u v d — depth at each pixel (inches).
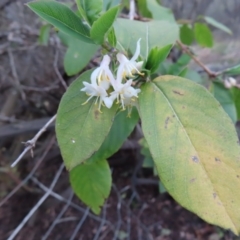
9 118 16.7
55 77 16.6
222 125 4.6
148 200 18.7
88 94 4.9
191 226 17.7
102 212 17.9
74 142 4.8
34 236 17.1
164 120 4.7
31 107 18.2
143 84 5.0
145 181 18.6
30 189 17.8
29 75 17.2
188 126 4.6
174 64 8.9
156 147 4.6
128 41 5.8
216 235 17.3
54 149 17.6
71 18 4.7
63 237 17.1
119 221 17.4
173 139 4.6
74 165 4.8
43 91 16.5
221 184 4.4
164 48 4.9
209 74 7.8
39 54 16.4
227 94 7.7
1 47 15.5
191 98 4.7
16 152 17.9
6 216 17.6
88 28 4.7
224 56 18.6
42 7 4.5
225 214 4.2
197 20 11.5
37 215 17.8
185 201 4.4
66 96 5.0
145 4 9.5
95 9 4.7
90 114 4.9
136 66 4.9
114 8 4.3
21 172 18.2
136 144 15.8
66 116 4.9
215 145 4.5
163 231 17.6
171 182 4.4
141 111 4.8
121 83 4.8
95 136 4.9
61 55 15.9
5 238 16.8
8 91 18.0
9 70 17.2
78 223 17.7
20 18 16.6
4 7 16.4
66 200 16.6
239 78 13.3
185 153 4.5
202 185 4.4
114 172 19.1
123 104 4.9
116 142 6.5
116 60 4.9
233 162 4.4
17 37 15.7
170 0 20.1
